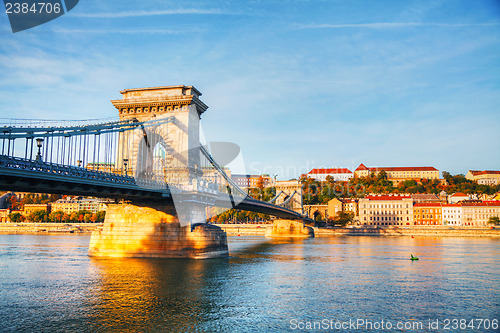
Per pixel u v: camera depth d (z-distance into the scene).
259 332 31.03
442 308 38.00
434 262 67.69
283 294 42.12
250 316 34.56
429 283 48.84
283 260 68.75
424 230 161.75
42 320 32.44
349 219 184.12
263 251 85.75
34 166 36.84
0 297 38.88
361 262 67.25
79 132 43.28
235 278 48.78
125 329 30.80
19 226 183.62
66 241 109.62
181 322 32.59
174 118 59.84
